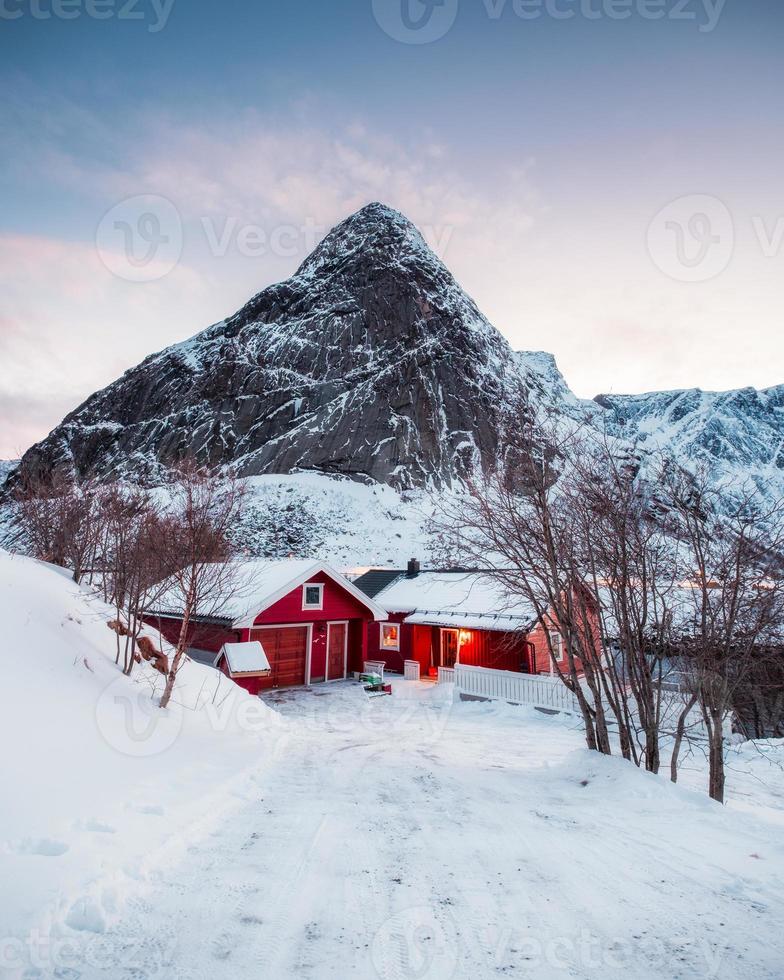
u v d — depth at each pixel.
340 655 22.06
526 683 15.91
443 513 11.16
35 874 3.79
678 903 3.98
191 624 19.19
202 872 4.45
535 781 7.74
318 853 4.90
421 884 4.30
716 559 8.13
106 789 5.48
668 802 6.46
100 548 16.42
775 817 7.42
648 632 9.11
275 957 3.29
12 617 8.41
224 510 12.67
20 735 5.60
